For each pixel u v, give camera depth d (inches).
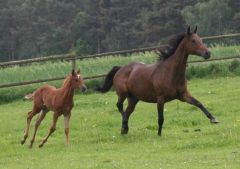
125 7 2474.2
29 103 964.0
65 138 633.6
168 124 683.4
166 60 598.2
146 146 559.8
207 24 2097.7
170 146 542.9
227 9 2076.8
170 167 453.7
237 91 869.8
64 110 601.0
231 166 436.8
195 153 500.7
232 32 2016.5
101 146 579.2
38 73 1080.2
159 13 2241.6
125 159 502.6
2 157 571.5
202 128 637.3
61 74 1078.4
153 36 2276.1
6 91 1012.5
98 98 940.0
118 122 725.9
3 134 714.2
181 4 2244.1
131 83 626.2
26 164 524.1
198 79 1048.2
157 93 600.4
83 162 505.4
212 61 1086.4
